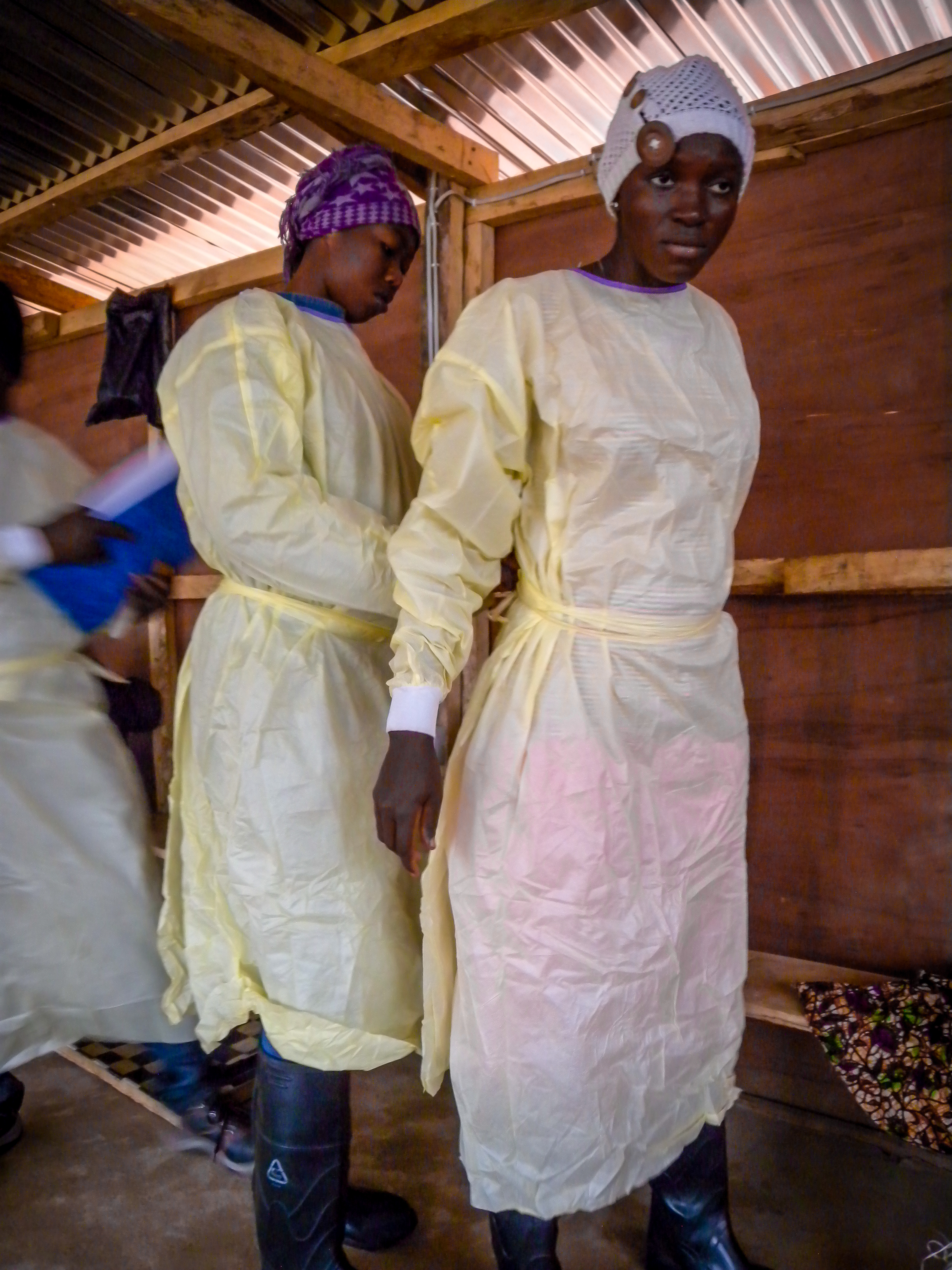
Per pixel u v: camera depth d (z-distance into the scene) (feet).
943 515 5.71
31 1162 6.03
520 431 4.02
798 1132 6.25
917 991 5.60
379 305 5.26
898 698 5.97
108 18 6.35
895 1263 5.14
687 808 4.36
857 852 6.16
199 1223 5.47
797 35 6.03
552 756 4.07
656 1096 4.34
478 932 4.16
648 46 6.20
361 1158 6.04
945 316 5.64
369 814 4.68
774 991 5.91
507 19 5.40
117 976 5.49
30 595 5.19
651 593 4.11
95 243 10.28
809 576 5.96
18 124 7.88
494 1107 4.14
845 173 5.86
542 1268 4.32
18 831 5.10
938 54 5.28
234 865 4.54
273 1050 4.56
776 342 6.17
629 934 4.14
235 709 4.59
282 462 4.38
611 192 4.03
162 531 5.44
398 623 4.55
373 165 4.98
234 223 9.69
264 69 5.45
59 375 11.25
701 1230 4.79
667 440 3.95
